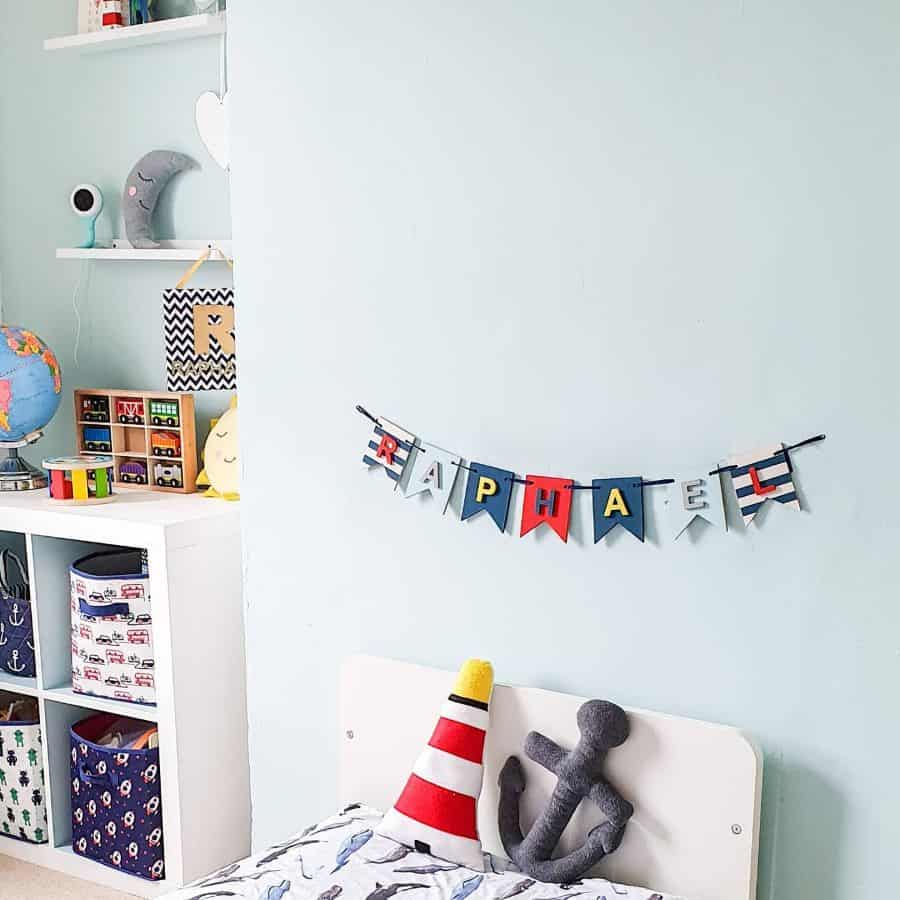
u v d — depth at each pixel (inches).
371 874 70.4
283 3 81.7
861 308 65.1
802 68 65.2
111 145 116.0
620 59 70.4
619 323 72.4
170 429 110.0
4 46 121.3
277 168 83.7
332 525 85.2
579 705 73.8
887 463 65.3
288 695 89.0
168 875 99.3
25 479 112.0
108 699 101.3
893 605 65.9
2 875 105.0
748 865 68.5
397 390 81.0
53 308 122.4
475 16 74.7
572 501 75.2
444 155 77.0
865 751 67.6
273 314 85.6
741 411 69.1
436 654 81.9
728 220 68.2
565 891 69.0
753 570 69.7
